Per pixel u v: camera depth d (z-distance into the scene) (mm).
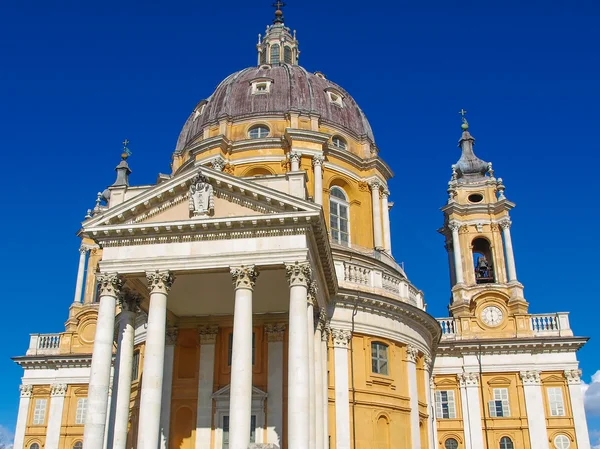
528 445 42594
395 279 34031
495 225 48906
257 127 38812
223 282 26203
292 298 22891
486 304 46688
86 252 51031
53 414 45969
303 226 23641
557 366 44188
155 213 25078
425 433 33344
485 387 44406
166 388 28781
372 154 40000
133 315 26234
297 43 49844
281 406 27750
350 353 30391
